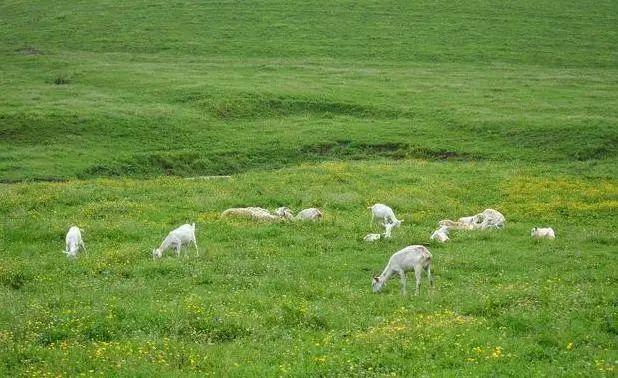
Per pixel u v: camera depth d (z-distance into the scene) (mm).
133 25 93062
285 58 80312
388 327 16047
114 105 57125
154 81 66250
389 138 51844
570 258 25328
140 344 15188
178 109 57062
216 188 37062
